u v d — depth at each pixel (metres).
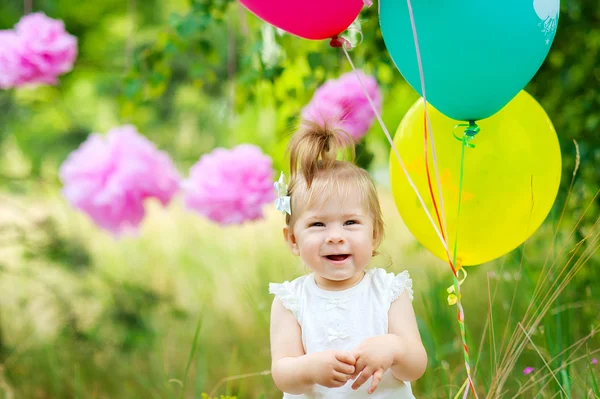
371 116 3.11
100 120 5.89
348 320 1.95
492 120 2.15
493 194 2.14
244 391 3.40
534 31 1.87
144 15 6.60
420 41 1.91
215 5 3.53
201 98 5.74
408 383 1.99
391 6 1.96
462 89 1.94
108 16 6.55
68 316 3.88
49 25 3.22
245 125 5.30
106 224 3.16
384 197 5.62
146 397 3.45
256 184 3.09
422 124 2.23
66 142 5.05
